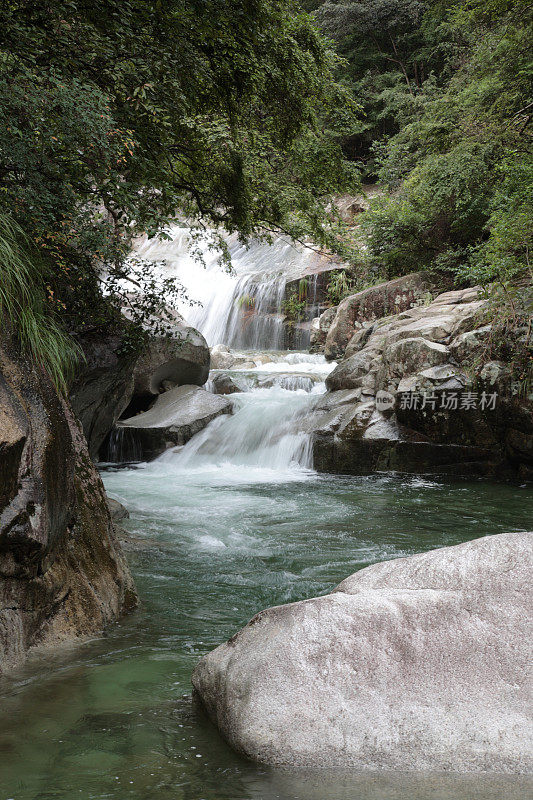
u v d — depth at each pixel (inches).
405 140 855.1
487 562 108.4
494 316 428.8
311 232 491.8
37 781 92.7
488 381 410.6
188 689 126.0
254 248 1041.5
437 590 106.0
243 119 392.5
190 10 216.4
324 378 600.7
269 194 446.3
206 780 90.6
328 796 84.8
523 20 708.0
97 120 173.3
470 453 421.1
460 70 888.3
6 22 169.9
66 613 153.6
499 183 660.7
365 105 1258.0
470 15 745.6
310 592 200.7
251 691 98.3
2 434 129.0
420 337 450.0
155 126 237.3
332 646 99.3
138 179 236.1
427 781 86.6
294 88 352.5
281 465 468.4
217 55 265.0
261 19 271.9
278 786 87.5
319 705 94.7
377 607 102.6
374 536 277.4
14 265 155.2
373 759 90.0
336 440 448.8
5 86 162.4
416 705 93.4
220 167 390.6
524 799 82.6
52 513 143.9
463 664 96.8
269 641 103.0
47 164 175.3
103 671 134.8
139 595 190.5
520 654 97.1
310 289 856.9
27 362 154.7
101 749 101.3
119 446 502.0
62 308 212.1
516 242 458.3
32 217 170.7
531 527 296.2
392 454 435.5
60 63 187.3
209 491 385.7
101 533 173.8
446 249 771.4
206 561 232.7
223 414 525.0
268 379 601.9
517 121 704.4
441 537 276.5
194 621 171.2
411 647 98.7
